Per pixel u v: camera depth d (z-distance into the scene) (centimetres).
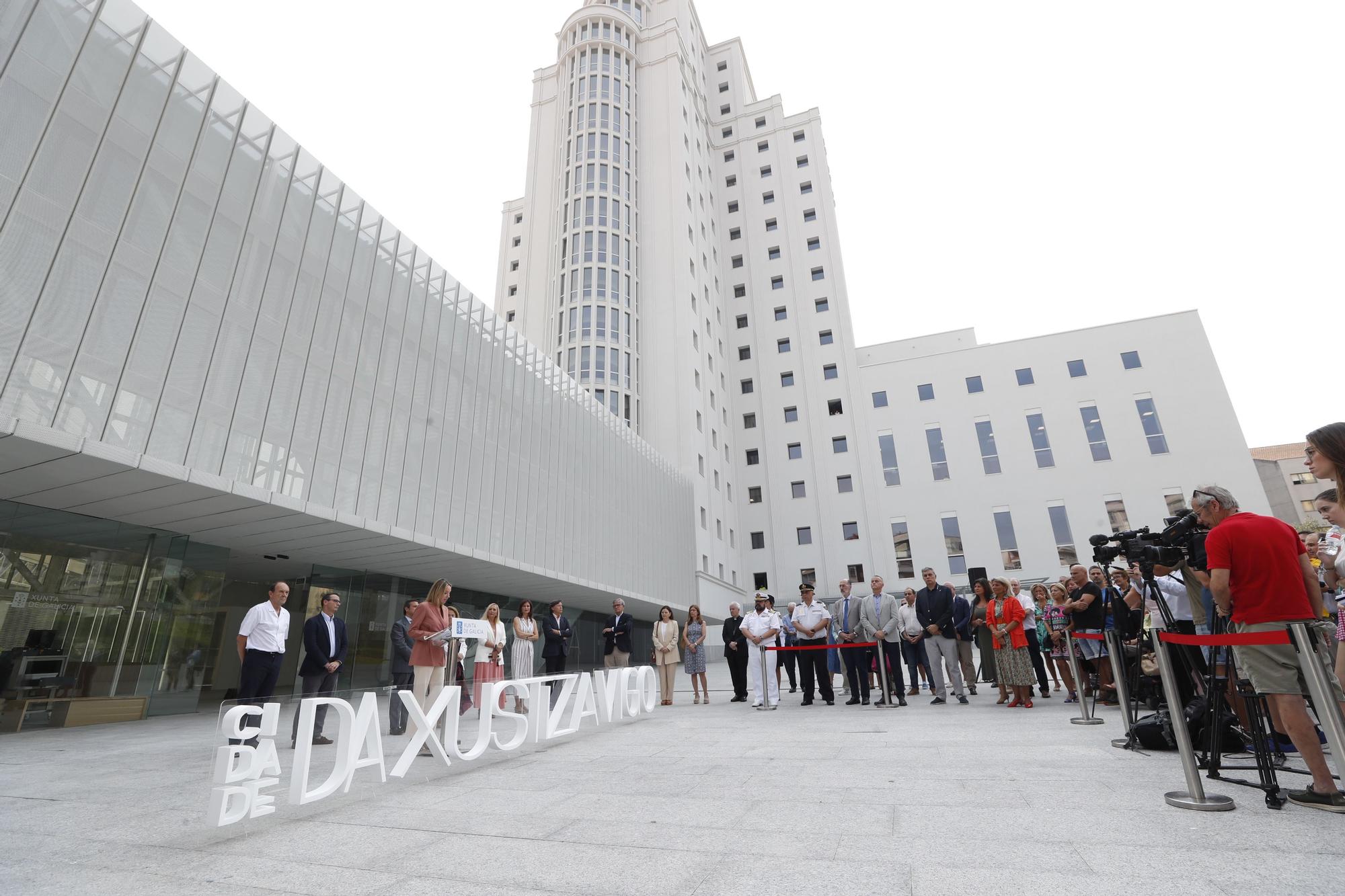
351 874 311
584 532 2230
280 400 1146
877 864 297
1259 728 381
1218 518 451
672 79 4691
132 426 902
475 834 374
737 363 4666
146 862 334
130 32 978
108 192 918
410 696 541
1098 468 3750
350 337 1329
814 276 4716
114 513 1091
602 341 3738
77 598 1044
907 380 4231
